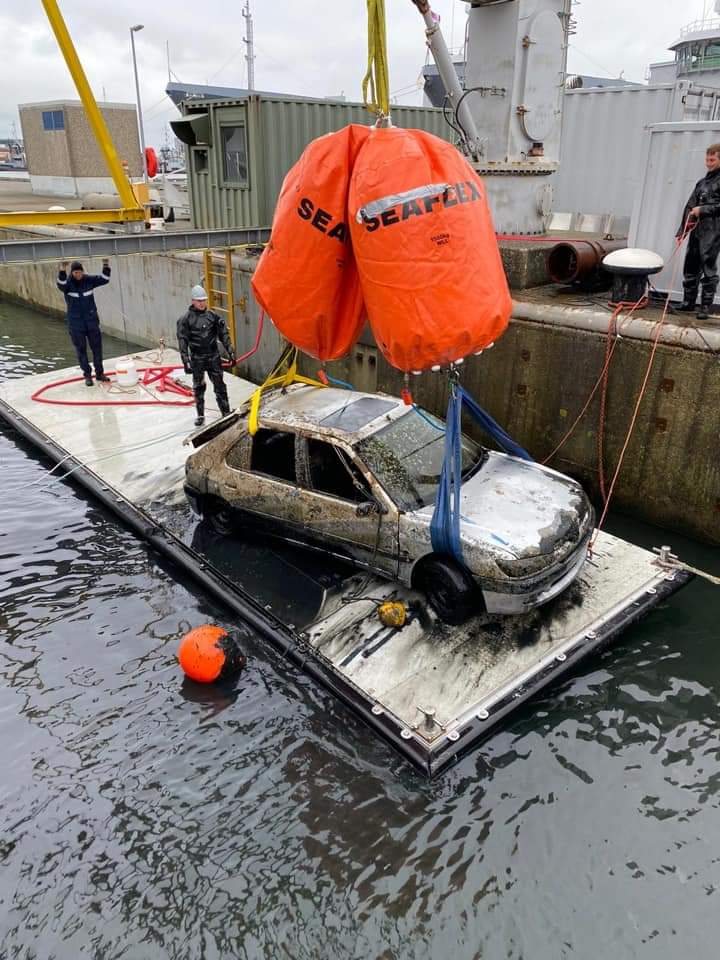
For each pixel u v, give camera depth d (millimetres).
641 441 7410
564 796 4469
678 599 6297
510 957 3582
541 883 3949
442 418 9477
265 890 3934
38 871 4082
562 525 5504
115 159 9727
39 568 7070
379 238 4480
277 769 4695
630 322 7293
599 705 5148
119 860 4129
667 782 4559
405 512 5641
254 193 12188
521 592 5125
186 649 5430
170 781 4645
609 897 3867
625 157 11742
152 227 12656
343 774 4637
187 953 3646
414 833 4238
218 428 7191
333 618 5871
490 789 4512
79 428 10031
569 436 8094
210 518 7254
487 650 5391
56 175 25578
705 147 7816
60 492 8648
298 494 6289
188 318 9344
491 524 5453
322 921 3777
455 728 4688
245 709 5199
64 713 5230
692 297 7688
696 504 7129
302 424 6328
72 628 6168
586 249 8625
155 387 11586
